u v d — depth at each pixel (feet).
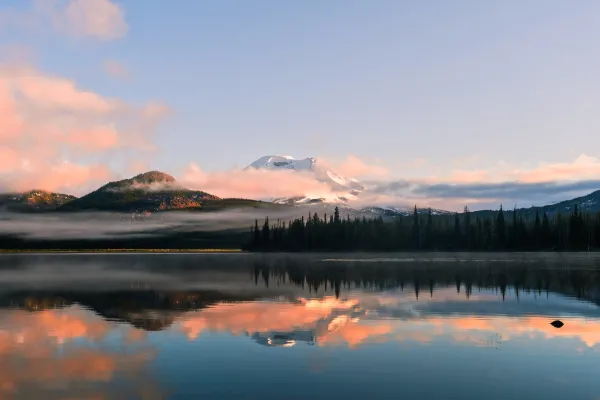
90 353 102.83
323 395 77.51
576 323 134.51
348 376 86.79
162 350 104.88
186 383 83.30
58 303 180.86
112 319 143.64
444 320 140.15
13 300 190.60
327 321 139.54
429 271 360.69
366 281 278.05
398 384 82.43
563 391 79.71
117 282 283.59
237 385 82.07
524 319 141.08
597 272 338.13
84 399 76.54
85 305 175.22
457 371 89.66
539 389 80.43
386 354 101.04
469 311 156.46
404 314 151.02
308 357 98.99
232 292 222.28
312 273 355.36
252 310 161.89
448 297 195.72
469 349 105.19
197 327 130.82
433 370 90.07
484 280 276.41
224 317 147.13
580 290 220.43
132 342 112.68
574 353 101.96
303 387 81.10
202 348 106.83
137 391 79.51
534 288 230.07
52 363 95.30
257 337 117.39
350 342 112.27
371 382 83.41
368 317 146.00
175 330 126.52
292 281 283.59
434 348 106.22
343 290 228.02
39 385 82.69
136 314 153.17
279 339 115.24
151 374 87.97
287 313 154.51
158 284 267.39
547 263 464.65
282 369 90.68
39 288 243.19
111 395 78.02
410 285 249.96
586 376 86.99
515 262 485.97
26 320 141.59
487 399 76.13
